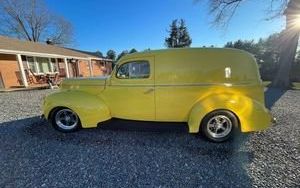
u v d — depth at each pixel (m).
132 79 4.07
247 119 3.61
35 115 5.88
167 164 3.04
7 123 5.09
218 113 3.67
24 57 15.05
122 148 3.58
